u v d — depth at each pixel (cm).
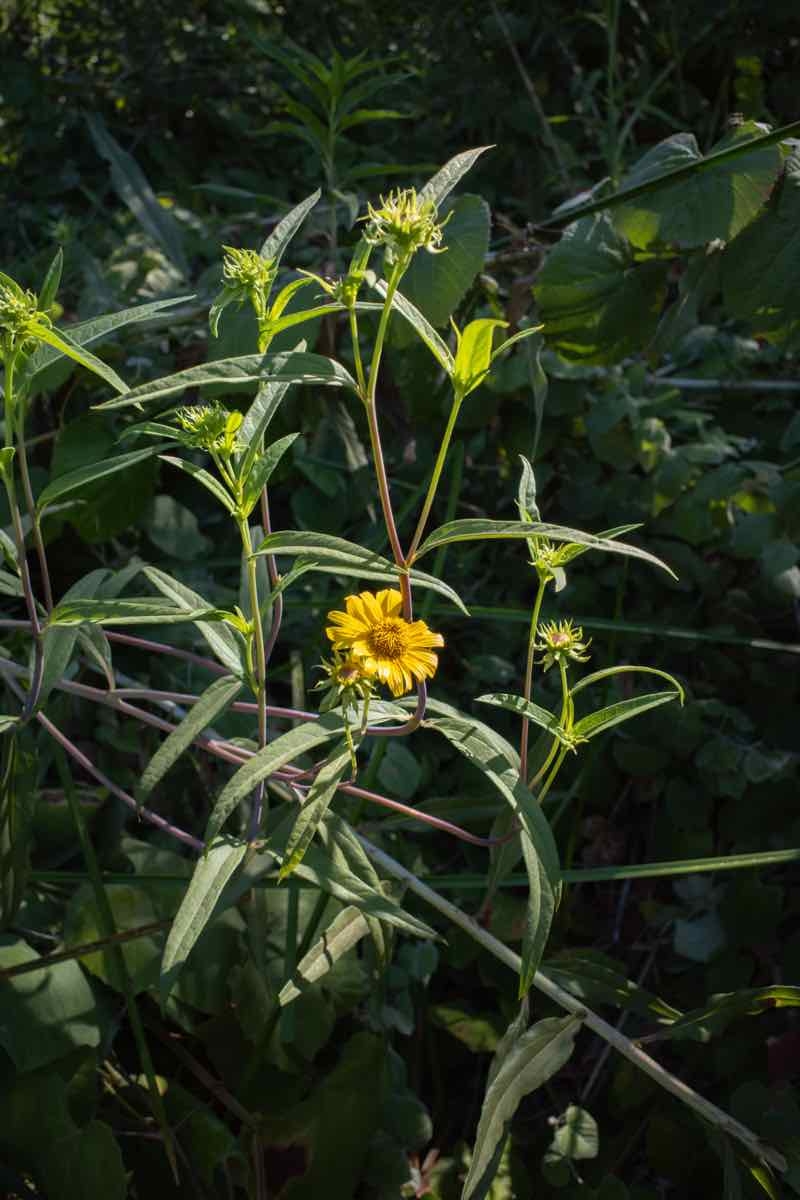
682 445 137
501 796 108
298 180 192
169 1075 109
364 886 85
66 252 142
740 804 124
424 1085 117
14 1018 100
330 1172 103
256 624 81
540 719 87
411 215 73
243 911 108
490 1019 115
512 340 77
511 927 117
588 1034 120
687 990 120
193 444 79
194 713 81
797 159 104
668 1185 111
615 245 112
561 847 127
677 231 104
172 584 84
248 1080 103
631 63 188
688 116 183
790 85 183
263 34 200
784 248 105
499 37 193
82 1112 101
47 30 201
